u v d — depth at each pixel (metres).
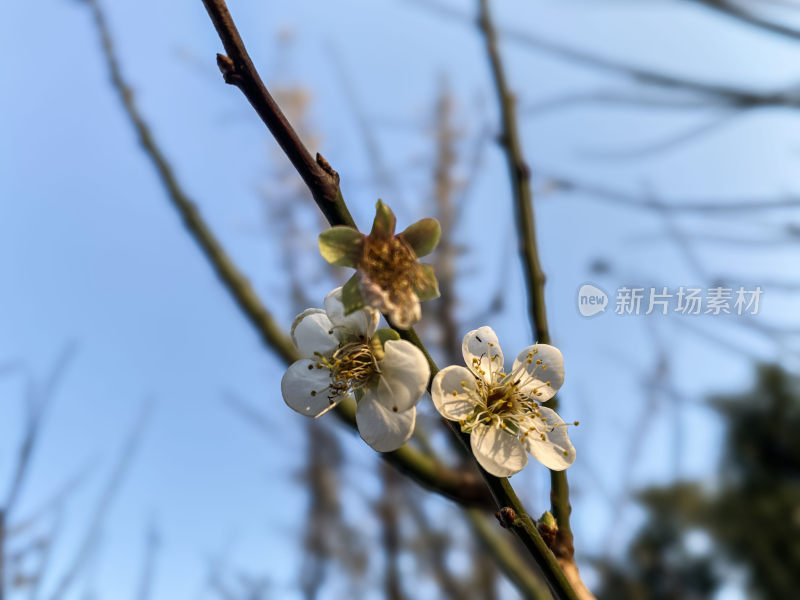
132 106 0.18
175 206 0.16
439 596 0.38
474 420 0.10
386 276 0.08
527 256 0.13
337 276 0.36
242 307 0.16
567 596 0.08
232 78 0.08
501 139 0.15
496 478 0.09
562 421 0.10
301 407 0.10
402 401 0.09
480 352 0.11
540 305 0.12
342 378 0.10
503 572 0.17
